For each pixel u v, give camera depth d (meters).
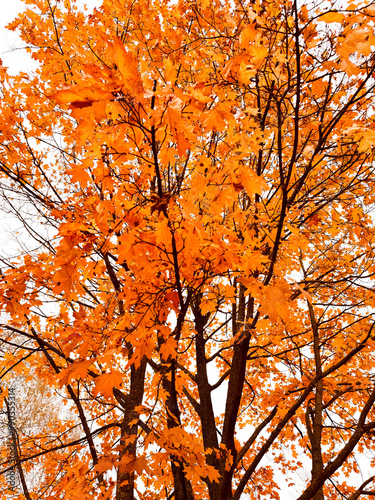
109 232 1.62
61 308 3.03
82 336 2.00
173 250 1.60
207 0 3.03
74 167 1.38
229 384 3.91
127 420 3.26
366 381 4.00
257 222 2.52
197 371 4.41
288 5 1.88
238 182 1.61
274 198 3.06
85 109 1.15
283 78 2.22
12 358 3.88
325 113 2.73
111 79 1.09
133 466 1.78
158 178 1.47
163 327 1.93
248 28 1.63
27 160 3.93
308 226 3.79
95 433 3.45
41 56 3.90
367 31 1.46
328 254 4.73
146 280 1.85
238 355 3.96
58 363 4.02
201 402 4.15
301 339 5.47
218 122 1.52
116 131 1.28
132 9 3.26
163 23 3.68
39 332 3.65
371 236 4.14
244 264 1.81
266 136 3.00
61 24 3.79
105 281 3.69
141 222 1.70
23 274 2.35
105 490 2.46
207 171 1.76
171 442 1.84
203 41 2.97
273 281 1.80
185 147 1.39
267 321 2.39
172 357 1.93
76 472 2.26
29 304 2.40
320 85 2.16
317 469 3.52
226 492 3.00
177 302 1.90
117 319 2.18
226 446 3.10
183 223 1.52
